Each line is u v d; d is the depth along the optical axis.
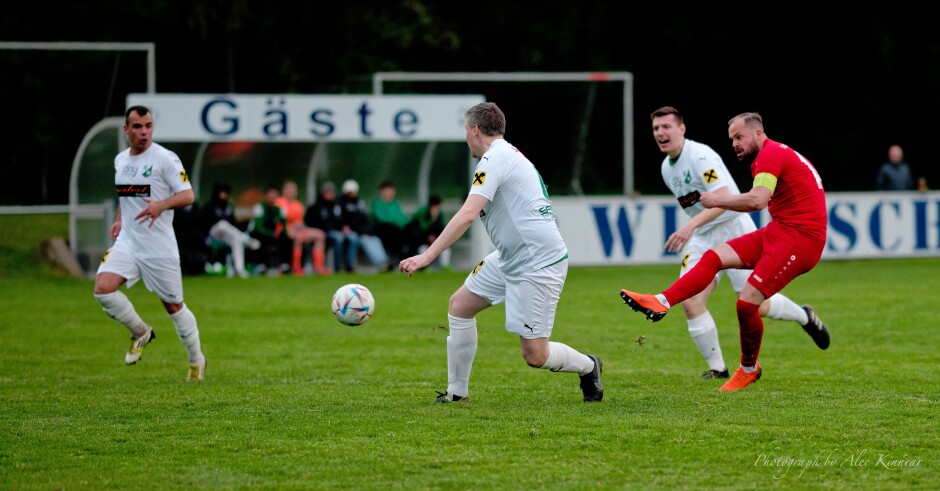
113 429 24.34
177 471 20.72
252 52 103.50
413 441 22.83
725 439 22.77
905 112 115.44
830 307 49.84
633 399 27.64
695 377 31.84
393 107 70.81
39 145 67.62
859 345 38.47
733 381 29.30
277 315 48.94
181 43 102.00
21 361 36.19
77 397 28.77
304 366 34.78
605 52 114.94
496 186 24.61
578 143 82.94
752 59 115.19
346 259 70.44
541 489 19.34
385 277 67.81
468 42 111.69
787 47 114.19
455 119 71.44
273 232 68.44
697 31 113.69
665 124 31.62
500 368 33.88
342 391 29.64
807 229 27.92
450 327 27.06
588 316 48.22
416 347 39.22
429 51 110.50
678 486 19.52
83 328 44.84
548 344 26.17
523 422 24.55
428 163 75.62
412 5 103.75
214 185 67.81
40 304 53.53
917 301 52.00
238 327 44.91
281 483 19.89
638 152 116.88
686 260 32.81
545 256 25.14
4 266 66.44
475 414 25.55
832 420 24.58
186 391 29.73
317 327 44.88
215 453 22.06
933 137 115.94
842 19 111.38
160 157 31.12
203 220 67.75
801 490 19.30
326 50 105.12
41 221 71.38
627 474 20.25
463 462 21.14
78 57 67.81
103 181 68.50
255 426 24.48
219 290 59.72
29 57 66.94
